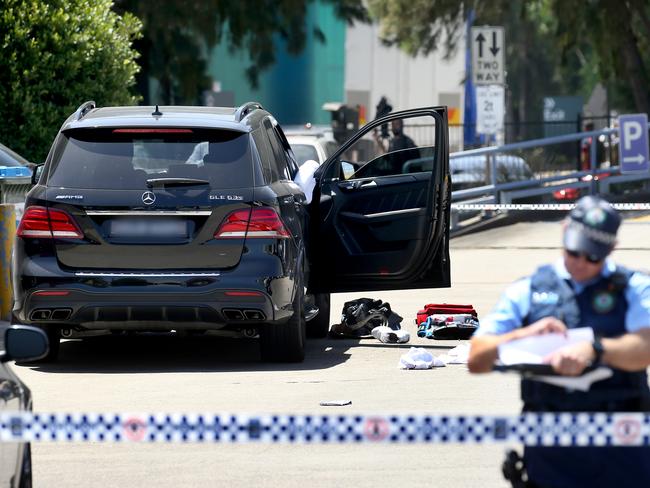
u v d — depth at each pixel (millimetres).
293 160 46781
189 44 115875
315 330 47344
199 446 29953
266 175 39375
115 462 28453
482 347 17141
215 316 38312
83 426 17828
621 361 16656
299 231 40781
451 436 16859
